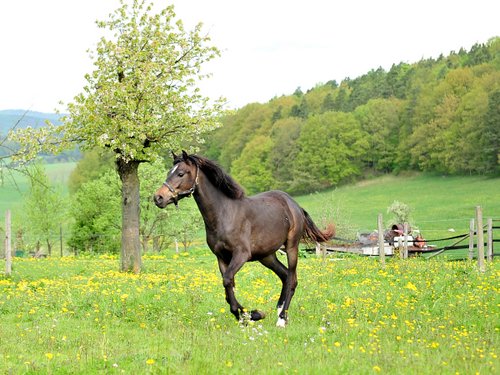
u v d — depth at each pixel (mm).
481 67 112875
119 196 45969
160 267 24766
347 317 11164
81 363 7566
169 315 11133
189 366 7191
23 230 52781
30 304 12438
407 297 13000
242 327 9891
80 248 47188
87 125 21859
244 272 19250
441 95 106250
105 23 23328
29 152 21922
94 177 79000
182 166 10453
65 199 51500
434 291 13461
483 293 12961
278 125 115438
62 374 7227
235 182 10688
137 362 7656
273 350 8312
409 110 109562
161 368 7262
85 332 9852
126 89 21828
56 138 22516
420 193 91125
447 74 111875
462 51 146875
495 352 8141
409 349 8289
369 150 110250
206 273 20391
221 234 10531
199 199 10555
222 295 13578
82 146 23453
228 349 8281
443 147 99375
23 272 22828
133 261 23344
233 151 122875
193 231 45156
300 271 19250
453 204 79312
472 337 9227
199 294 13031
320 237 12438
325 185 109750
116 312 11672
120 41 23094
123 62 22547
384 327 9992
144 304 12195
